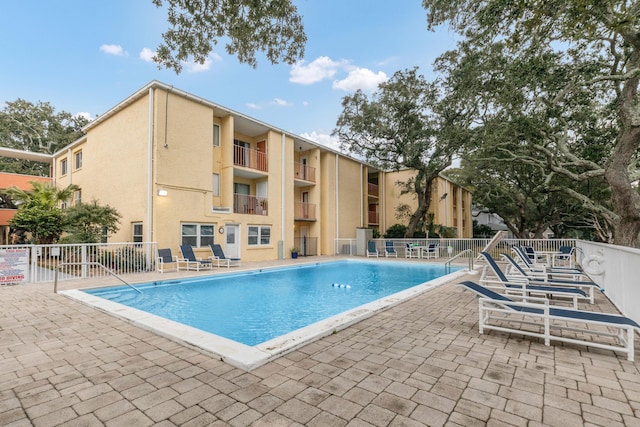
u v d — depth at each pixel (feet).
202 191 43.86
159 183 39.04
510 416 7.49
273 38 19.48
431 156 58.85
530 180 74.28
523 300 18.57
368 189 85.51
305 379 9.41
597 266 22.70
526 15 15.79
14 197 46.29
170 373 9.84
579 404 8.04
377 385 9.03
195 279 33.06
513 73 34.63
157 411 7.72
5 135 90.99
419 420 7.32
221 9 17.53
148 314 16.22
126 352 11.62
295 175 64.69
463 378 9.48
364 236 66.49
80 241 35.83
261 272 40.63
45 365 10.46
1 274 26.45
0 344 12.48
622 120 37.27
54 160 66.49
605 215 53.31
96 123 49.06
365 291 29.76
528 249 45.65
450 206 103.96
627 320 11.35
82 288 25.17
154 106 39.29
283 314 21.71
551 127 49.73
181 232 41.39
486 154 57.06
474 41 25.77
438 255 57.77
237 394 8.54
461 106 50.90
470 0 22.54
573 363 10.61
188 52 18.90
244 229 49.98
